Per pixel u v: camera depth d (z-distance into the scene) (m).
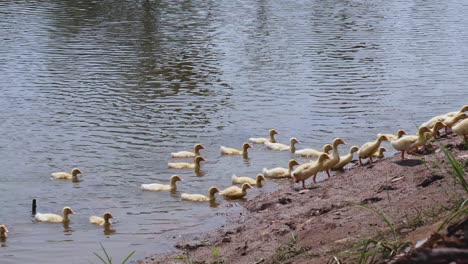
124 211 19.33
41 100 29.75
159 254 16.02
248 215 18.30
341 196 17.41
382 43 41.66
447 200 13.55
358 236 12.95
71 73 34.19
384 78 33.62
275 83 32.88
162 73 34.62
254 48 40.38
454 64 36.41
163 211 19.25
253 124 27.36
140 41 41.81
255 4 56.41
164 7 54.12
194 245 16.20
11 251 16.67
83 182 21.53
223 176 22.42
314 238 13.96
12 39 41.06
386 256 10.34
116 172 22.41
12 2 53.56
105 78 33.50
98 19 48.25
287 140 25.75
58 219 18.59
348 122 27.42
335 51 39.50
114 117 27.81
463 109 23.42
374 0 58.91
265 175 22.16
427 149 19.38
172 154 23.78
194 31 45.22
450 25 47.53
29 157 23.50
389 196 15.73
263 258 14.00
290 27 46.81
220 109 29.06
